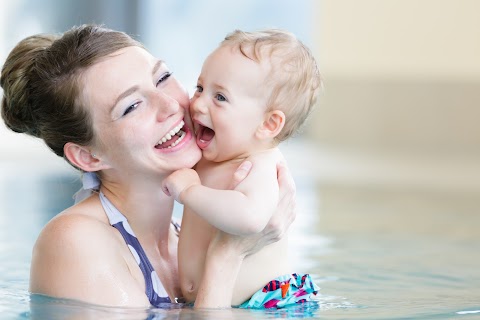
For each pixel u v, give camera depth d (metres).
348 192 9.20
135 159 3.29
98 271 3.16
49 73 3.33
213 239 3.28
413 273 4.53
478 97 14.90
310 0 17.97
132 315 3.00
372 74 15.32
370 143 15.44
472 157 13.79
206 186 3.46
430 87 15.08
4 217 6.68
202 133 3.53
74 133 3.34
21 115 3.48
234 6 17.95
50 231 3.26
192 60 17.91
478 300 3.66
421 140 15.16
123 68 3.29
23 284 3.88
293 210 3.38
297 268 4.68
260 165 3.30
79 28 3.43
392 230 6.45
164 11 17.69
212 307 3.20
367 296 3.77
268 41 3.50
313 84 3.61
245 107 3.42
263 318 3.10
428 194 9.11
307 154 13.95
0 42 15.09
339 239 5.93
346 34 15.41
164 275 3.49
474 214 7.49
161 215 3.48
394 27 15.22
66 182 9.21
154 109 3.29
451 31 14.99
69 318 2.92
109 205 3.42
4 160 11.49
